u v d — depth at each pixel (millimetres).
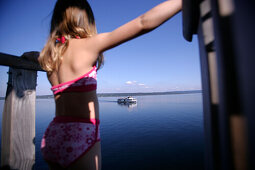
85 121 1029
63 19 1152
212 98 586
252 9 320
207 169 701
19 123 1581
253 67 308
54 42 1159
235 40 362
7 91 1547
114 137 41594
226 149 444
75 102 1035
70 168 960
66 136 993
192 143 34219
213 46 554
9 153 1489
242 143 348
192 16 736
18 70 1585
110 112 82062
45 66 1158
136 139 39188
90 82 1055
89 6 1276
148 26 788
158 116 68562
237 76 355
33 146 1688
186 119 60531
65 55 1099
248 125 319
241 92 340
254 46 309
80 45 1050
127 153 30000
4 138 1506
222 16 415
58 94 1121
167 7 778
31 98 1707
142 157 27750
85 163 974
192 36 1009
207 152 688
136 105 116625
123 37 856
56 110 1147
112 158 27719
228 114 388
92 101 1076
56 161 992
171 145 33562
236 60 357
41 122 55469
